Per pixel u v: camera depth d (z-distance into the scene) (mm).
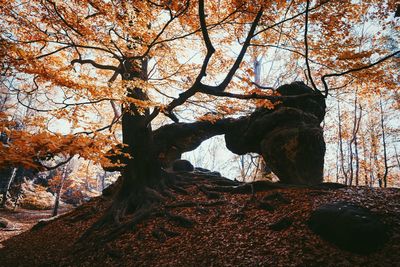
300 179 10711
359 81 7785
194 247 7340
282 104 11969
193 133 13609
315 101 12461
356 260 5734
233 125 13148
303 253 6102
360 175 27625
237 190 10680
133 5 6387
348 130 23609
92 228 9695
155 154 11914
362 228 6133
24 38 7211
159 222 9242
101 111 13289
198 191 11469
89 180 32312
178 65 10477
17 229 16203
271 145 11281
